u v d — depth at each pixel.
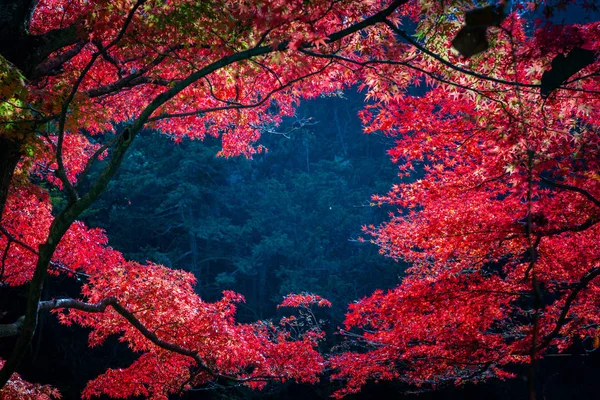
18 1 5.49
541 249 7.34
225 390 18.31
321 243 26.89
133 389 8.25
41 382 19.17
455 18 5.61
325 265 25.72
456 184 6.96
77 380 19.70
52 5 7.93
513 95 5.51
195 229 25.36
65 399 19.06
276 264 29.00
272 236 26.86
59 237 3.57
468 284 7.46
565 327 8.00
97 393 8.19
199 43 5.54
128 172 24.48
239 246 28.25
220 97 7.55
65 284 21.22
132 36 5.35
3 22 5.36
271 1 3.98
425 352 8.12
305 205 28.47
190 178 26.41
